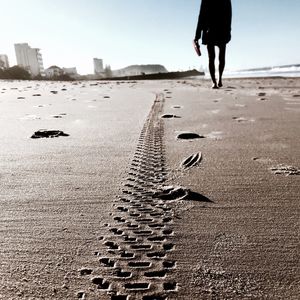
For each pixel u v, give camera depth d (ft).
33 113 14.83
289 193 5.44
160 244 4.00
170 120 12.53
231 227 4.38
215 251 3.82
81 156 7.74
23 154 7.93
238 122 11.86
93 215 4.75
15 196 5.43
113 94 26.50
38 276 3.38
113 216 4.72
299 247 3.86
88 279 3.34
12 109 16.34
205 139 9.36
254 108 15.38
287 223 4.44
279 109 14.75
